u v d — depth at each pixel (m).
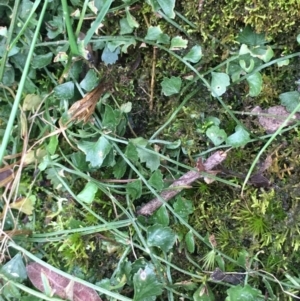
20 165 0.22
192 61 0.21
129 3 0.22
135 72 0.23
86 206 0.22
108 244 0.23
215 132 0.21
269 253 0.21
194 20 0.22
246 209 0.22
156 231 0.21
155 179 0.21
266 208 0.21
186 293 0.22
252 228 0.21
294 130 0.21
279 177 0.21
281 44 0.21
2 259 0.23
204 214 0.22
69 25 0.20
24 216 0.24
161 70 0.23
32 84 0.23
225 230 0.22
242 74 0.21
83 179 0.23
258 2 0.20
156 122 0.23
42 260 0.23
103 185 0.22
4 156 0.22
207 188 0.22
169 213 0.23
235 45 0.22
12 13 0.22
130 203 0.22
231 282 0.22
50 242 0.23
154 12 0.22
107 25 0.23
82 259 0.23
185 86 0.22
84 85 0.22
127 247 0.22
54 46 0.23
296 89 0.21
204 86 0.22
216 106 0.22
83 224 0.23
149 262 0.22
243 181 0.22
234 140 0.21
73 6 0.23
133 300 0.20
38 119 0.23
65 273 0.21
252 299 0.20
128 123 0.23
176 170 0.22
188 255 0.22
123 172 0.22
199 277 0.22
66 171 0.23
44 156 0.23
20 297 0.22
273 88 0.22
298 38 0.20
